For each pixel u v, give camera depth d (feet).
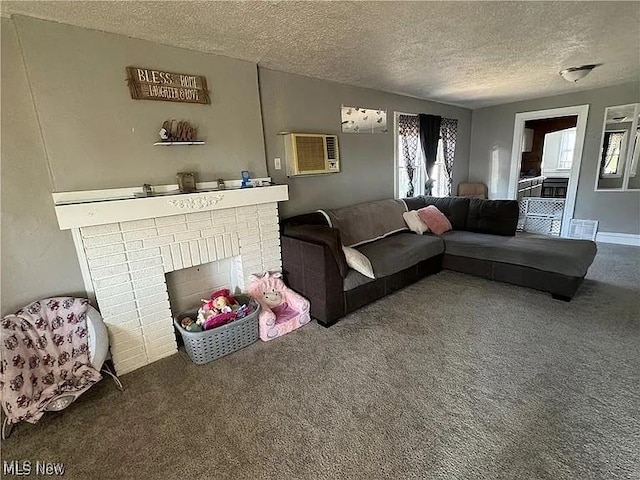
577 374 6.14
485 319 8.40
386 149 13.69
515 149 17.34
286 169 10.14
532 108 16.34
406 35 7.23
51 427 5.53
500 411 5.36
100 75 6.28
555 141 23.63
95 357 6.11
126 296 6.89
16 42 5.64
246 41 7.11
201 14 5.75
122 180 6.77
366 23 6.49
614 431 4.84
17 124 5.84
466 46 8.13
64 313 6.20
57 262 6.48
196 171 7.84
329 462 4.62
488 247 10.67
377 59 8.81
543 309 8.77
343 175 12.10
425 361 6.81
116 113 6.55
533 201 17.37
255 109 8.77
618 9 6.32
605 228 15.10
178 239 7.48
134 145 6.84
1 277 5.98
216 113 8.01
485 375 6.27
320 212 10.75
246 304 8.30
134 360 7.11
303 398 5.92
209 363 7.17
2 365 5.32
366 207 12.12
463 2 5.84
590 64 10.12
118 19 5.78
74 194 6.27
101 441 5.21
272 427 5.30
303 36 6.98
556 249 9.59
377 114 13.00
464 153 18.71
